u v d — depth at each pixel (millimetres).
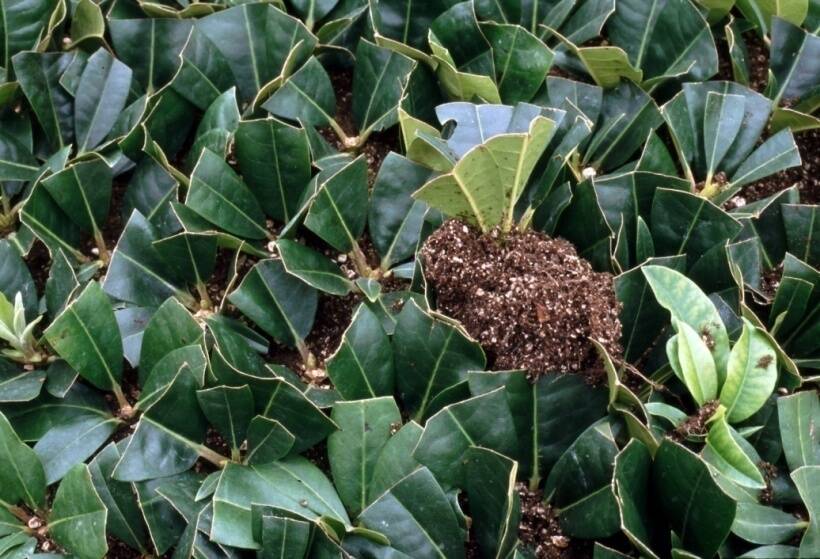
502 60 1103
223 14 1115
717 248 1042
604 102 1109
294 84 1100
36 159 1114
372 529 1000
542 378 1024
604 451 996
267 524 983
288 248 1051
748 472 993
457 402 1016
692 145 1095
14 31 1119
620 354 1031
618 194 1062
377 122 1104
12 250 1064
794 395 1008
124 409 1053
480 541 1010
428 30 1113
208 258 1068
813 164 1125
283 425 1025
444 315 1035
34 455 1018
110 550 1032
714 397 1018
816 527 978
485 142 994
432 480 997
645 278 1027
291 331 1062
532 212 1050
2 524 1021
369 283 1055
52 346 1033
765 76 1148
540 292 1020
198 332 1033
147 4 1124
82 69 1111
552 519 1016
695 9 1102
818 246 1062
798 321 1044
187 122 1116
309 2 1134
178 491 1010
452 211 1036
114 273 1058
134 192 1095
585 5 1125
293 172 1079
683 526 993
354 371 1029
